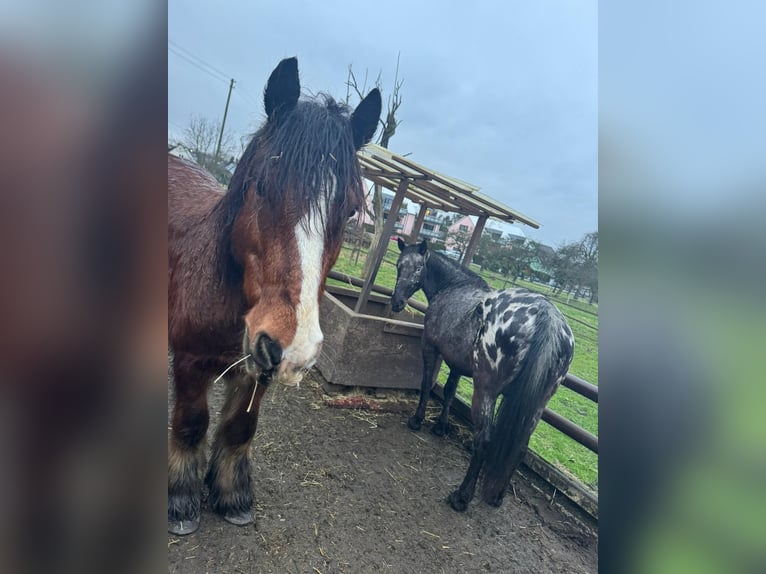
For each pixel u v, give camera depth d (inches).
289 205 51.6
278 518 76.7
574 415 160.2
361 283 184.4
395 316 186.9
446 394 126.6
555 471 110.9
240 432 71.0
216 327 61.4
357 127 65.8
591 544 93.5
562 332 88.5
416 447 116.6
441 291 127.0
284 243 51.6
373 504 88.3
